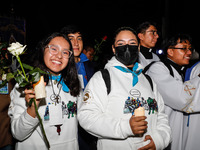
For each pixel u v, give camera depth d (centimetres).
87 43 373
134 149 167
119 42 186
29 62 190
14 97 173
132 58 185
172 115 237
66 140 176
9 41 475
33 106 153
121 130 158
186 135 238
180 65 247
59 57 175
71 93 188
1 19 467
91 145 228
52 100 175
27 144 168
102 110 173
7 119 256
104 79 175
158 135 174
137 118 154
